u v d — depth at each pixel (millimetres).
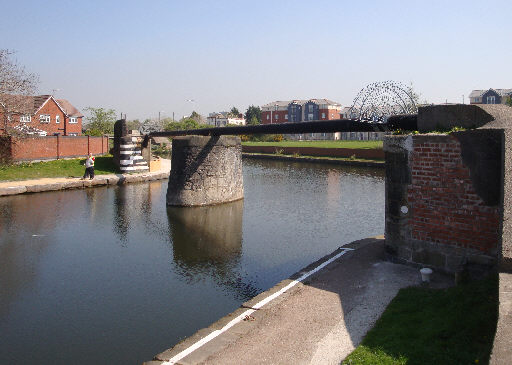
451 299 5336
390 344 4492
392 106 9055
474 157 6227
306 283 6695
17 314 8031
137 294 8938
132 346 6848
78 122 60750
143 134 32812
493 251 6105
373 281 6625
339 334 4961
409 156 7043
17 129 28625
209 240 13180
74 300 8672
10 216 16578
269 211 17781
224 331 5188
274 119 95062
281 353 4598
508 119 6301
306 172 34875
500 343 3174
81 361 6418
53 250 12188
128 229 14617
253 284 9469
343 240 13078
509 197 4977
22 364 6332
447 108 7219
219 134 18734
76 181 24172
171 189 18984
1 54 28141
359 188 24891
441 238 6727
